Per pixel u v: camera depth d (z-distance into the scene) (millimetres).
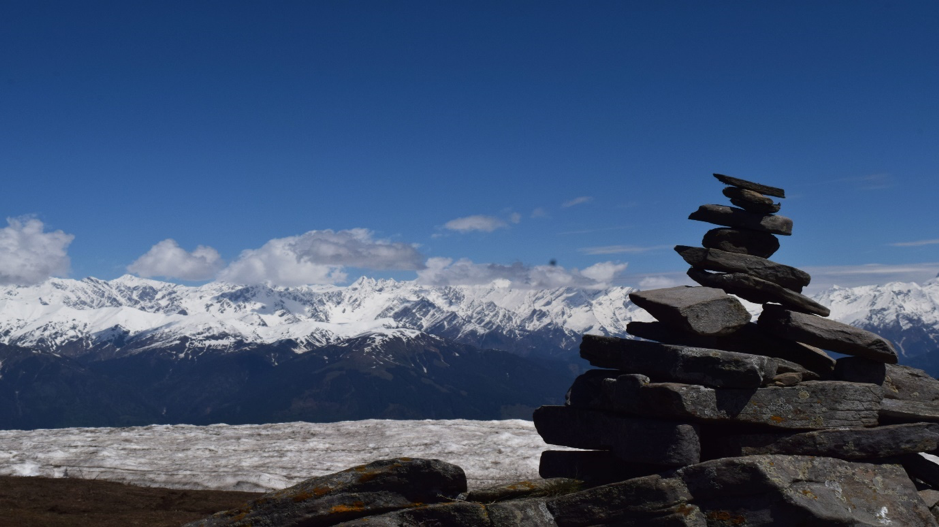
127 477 48281
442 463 22766
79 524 33625
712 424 24359
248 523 21922
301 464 52094
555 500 22688
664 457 22781
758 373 22875
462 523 21141
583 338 26562
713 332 24344
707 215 27594
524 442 56688
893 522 22547
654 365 24219
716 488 22047
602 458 25578
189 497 42250
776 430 23766
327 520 21844
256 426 70375
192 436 64125
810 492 22078
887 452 23594
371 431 64500
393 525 21172
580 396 26453
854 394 24125
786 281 26625
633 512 21969
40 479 46500
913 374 26078
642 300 25516
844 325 25188
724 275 26234
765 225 27141
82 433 66688
